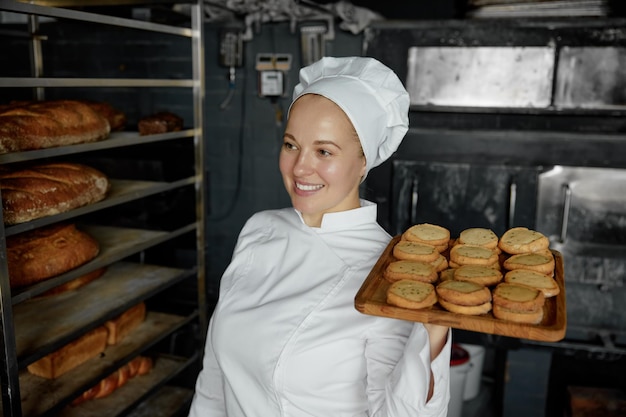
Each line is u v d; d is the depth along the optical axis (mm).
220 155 3318
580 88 2633
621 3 2543
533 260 1054
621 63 2574
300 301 1142
